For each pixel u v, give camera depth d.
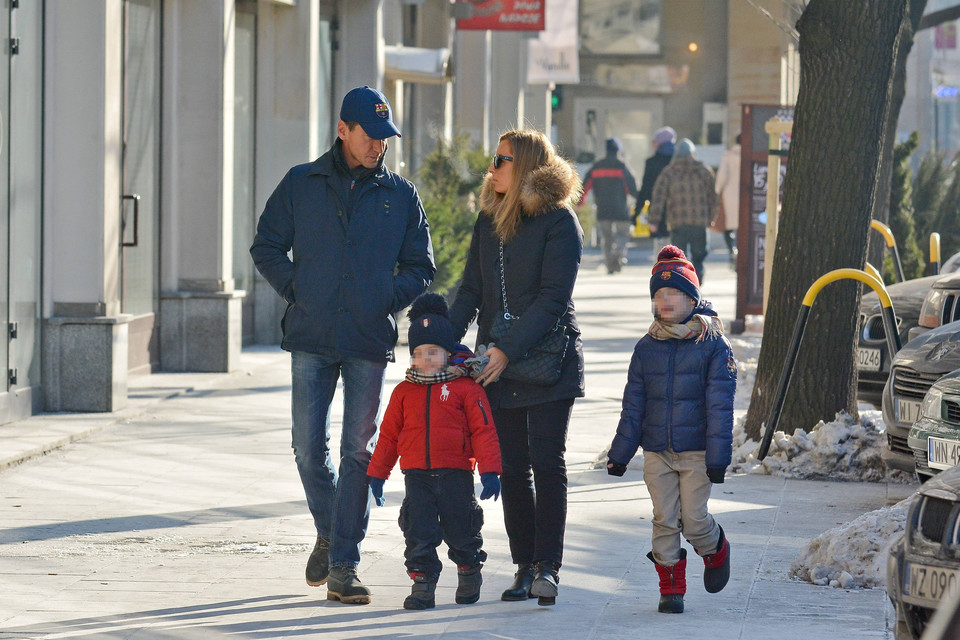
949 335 28.77
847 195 33.84
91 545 25.36
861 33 33.44
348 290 21.16
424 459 20.28
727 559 21.03
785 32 47.22
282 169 56.75
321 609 20.83
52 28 38.59
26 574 23.12
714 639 18.98
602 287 89.38
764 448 33.16
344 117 21.28
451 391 20.23
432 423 20.20
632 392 20.67
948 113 161.12
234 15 53.53
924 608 16.39
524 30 80.12
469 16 79.62
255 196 57.03
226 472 32.28
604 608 20.89
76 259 39.19
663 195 79.69
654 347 20.61
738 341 56.03
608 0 156.25
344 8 62.50
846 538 22.80
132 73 45.62
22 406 37.97
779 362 34.44
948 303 32.97
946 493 16.38
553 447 20.78
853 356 34.28
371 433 21.47
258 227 21.86
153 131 47.75
